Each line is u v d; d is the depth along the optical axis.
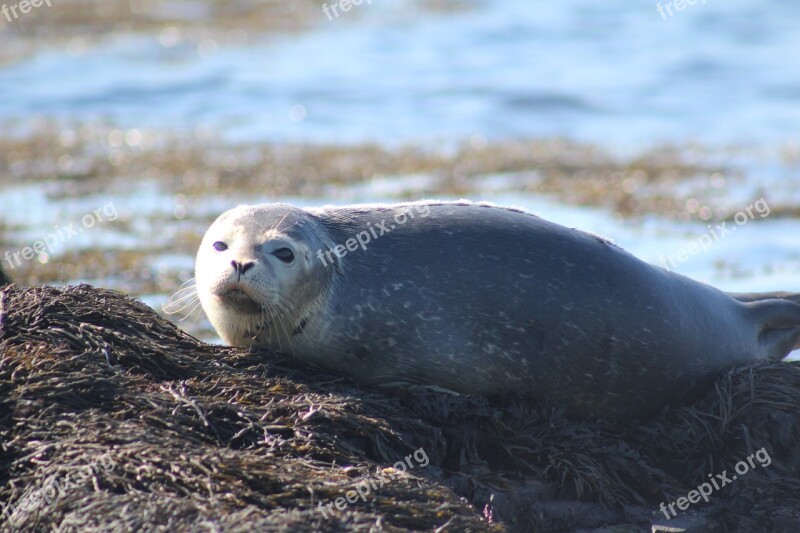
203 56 92.88
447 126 71.19
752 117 72.31
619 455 23.52
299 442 20.64
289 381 22.78
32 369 20.97
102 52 93.12
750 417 24.61
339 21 110.12
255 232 23.98
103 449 19.23
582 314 24.69
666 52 94.69
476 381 24.45
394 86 83.19
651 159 60.94
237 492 18.62
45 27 100.81
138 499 18.05
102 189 54.25
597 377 25.06
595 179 56.44
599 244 25.95
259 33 102.88
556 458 22.97
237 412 20.97
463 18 113.69
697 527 22.03
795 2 116.75
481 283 24.48
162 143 65.81
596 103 77.62
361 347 24.27
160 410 20.52
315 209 26.08
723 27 105.75
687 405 26.39
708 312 26.83
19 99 77.69
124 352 22.31
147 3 113.12
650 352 25.36
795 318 28.73
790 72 85.31
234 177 57.03
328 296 24.16
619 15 114.44
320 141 66.81
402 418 22.53
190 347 23.69
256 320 23.98
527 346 24.45
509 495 21.86
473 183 55.81
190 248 43.38
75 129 69.31
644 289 25.48
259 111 75.38
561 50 97.19
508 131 70.00
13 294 23.75
